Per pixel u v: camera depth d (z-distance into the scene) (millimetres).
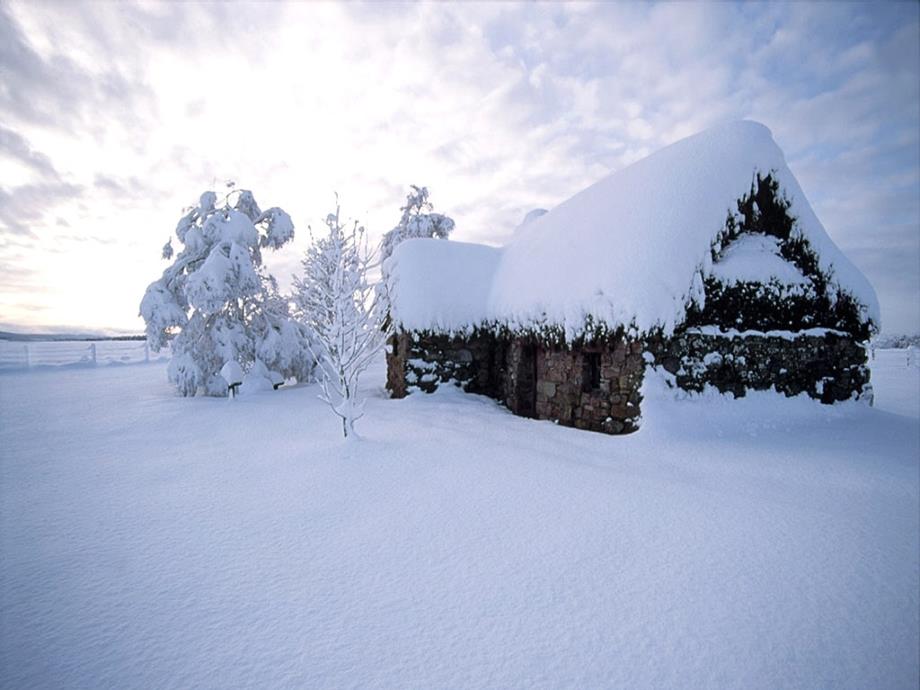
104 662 2717
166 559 3889
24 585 3502
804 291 9211
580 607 3254
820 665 2885
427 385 12836
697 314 8117
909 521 4695
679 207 8484
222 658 2746
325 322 8023
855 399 9602
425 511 4828
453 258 14594
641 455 6770
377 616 3125
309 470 6219
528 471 6090
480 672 2650
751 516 4727
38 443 8055
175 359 14852
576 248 10352
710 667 2771
